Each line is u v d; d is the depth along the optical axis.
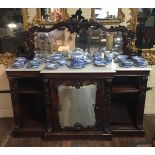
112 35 2.91
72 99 2.79
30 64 2.77
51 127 2.92
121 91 2.80
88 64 2.82
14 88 2.79
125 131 2.94
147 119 3.31
